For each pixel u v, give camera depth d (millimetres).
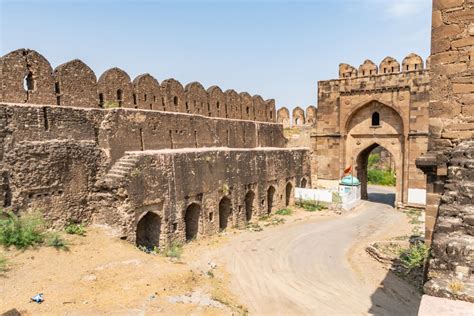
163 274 10742
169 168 15438
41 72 13922
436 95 6469
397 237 17688
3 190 11617
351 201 25203
